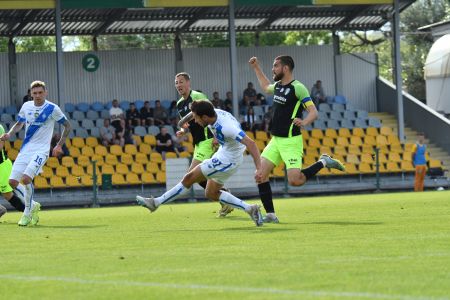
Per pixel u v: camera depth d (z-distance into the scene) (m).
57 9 47.69
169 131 53.06
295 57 60.84
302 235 16.56
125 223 22.64
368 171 52.75
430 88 62.94
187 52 58.84
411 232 16.80
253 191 47.38
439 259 12.24
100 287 10.30
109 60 57.31
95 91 57.06
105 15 54.38
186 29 57.94
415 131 58.38
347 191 50.19
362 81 61.91
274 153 20.47
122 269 11.95
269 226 19.34
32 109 21.50
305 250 13.77
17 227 21.70
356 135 55.00
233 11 50.38
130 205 44.78
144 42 85.06
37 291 10.12
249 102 55.81
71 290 10.13
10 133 21.64
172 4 49.09
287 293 9.47
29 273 11.82
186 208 33.12
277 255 13.14
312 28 60.44
